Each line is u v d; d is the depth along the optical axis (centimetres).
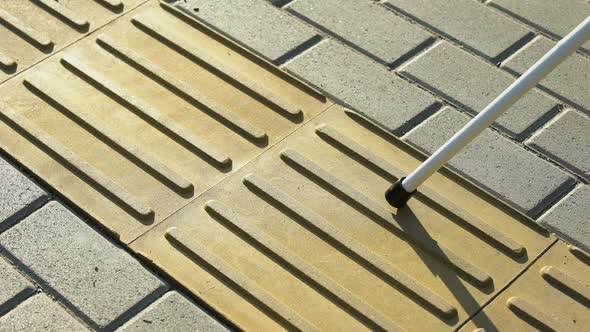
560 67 223
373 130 210
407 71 220
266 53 221
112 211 194
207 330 182
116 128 205
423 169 191
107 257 189
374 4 232
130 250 190
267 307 185
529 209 202
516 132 212
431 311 187
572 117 215
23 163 199
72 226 192
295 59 221
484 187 204
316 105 213
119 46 218
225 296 186
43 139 203
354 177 203
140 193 197
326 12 229
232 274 188
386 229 196
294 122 210
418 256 193
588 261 196
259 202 198
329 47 223
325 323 184
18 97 208
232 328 183
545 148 210
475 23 229
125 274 187
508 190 204
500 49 225
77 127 205
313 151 206
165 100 211
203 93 212
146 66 215
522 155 209
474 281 191
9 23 220
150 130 206
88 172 199
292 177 202
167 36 221
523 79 177
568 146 211
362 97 215
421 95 217
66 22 221
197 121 208
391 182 203
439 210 199
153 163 201
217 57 218
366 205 199
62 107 207
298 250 192
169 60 217
